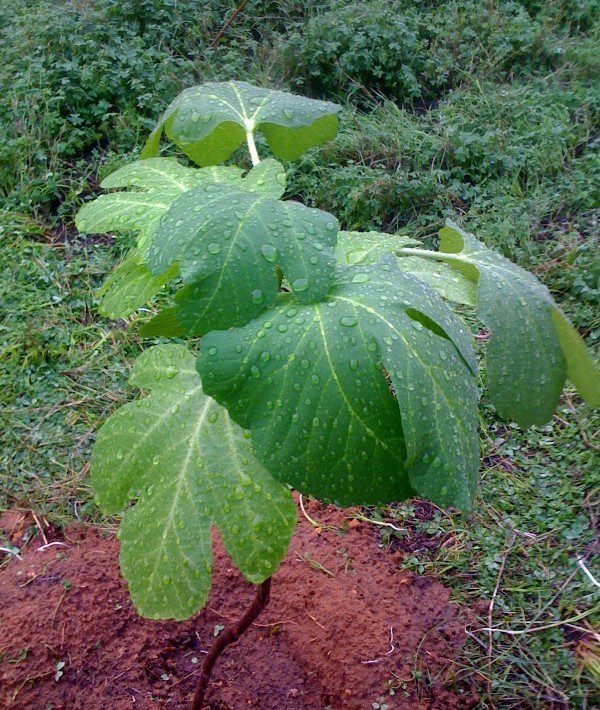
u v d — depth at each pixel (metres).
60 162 1.49
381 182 1.40
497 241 1.32
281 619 0.82
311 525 0.94
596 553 0.87
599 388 0.52
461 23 1.83
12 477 1.00
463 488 0.41
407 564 0.89
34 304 1.25
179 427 0.50
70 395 1.11
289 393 0.41
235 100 0.58
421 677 0.76
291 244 0.43
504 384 0.49
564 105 1.66
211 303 0.41
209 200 0.45
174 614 0.47
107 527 0.93
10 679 0.76
